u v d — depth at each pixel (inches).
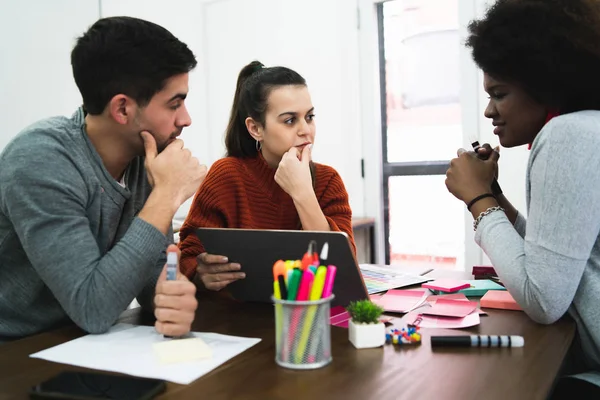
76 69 37.6
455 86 96.0
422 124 99.7
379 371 26.6
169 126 39.4
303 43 105.2
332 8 101.7
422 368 27.0
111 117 38.5
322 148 105.9
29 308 40.5
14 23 78.7
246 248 38.5
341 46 101.6
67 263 34.6
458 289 44.1
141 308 42.9
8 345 32.6
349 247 33.4
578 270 33.3
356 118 101.8
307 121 53.5
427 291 44.6
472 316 36.3
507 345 30.3
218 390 24.6
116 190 41.4
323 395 23.7
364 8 99.4
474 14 89.7
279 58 108.0
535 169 35.3
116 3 97.7
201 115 116.1
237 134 57.8
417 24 98.0
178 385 25.3
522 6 36.7
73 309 34.1
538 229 34.4
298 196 49.4
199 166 39.6
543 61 35.9
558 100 37.3
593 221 33.1
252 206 56.3
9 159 36.6
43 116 83.5
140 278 35.3
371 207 102.5
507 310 38.6
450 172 41.8
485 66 38.9
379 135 102.4
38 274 37.6
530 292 34.1
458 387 24.4
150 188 46.8
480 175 40.7
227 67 113.7
